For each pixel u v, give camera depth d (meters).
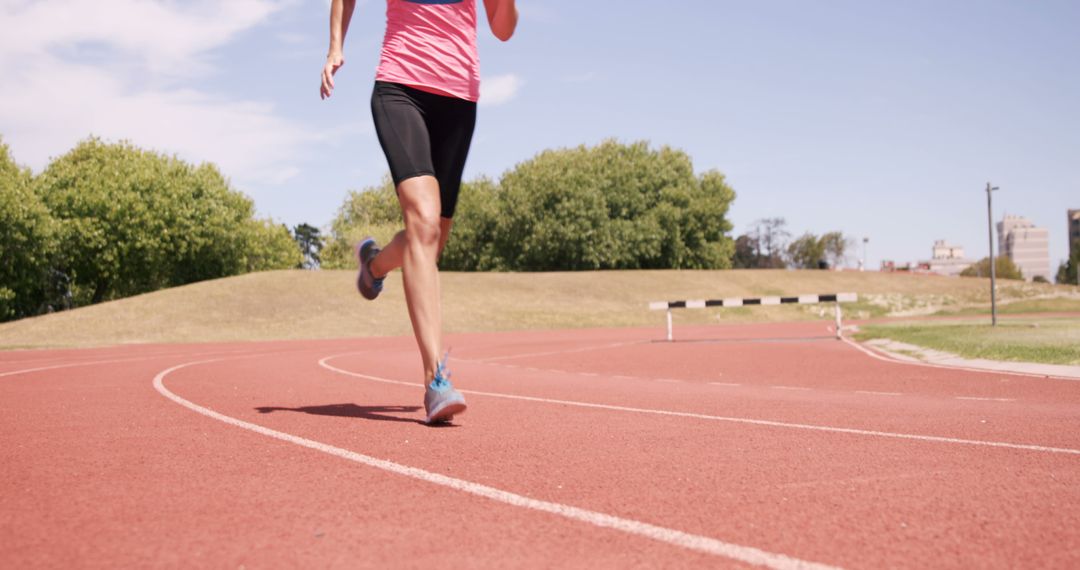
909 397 6.05
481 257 67.56
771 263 106.44
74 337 29.22
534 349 16.80
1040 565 1.78
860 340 17.05
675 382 7.73
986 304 52.62
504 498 2.45
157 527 2.12
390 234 62.06
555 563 1.79
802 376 8.48
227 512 2.28
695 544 1.94
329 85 4.26
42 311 48.81
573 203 64.25
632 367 10.43
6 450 3.42
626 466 3.01
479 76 4.48
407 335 31.59
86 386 7.09
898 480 2.74
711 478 2.78
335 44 4.30
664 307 19.42
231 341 28.75
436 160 4.46
